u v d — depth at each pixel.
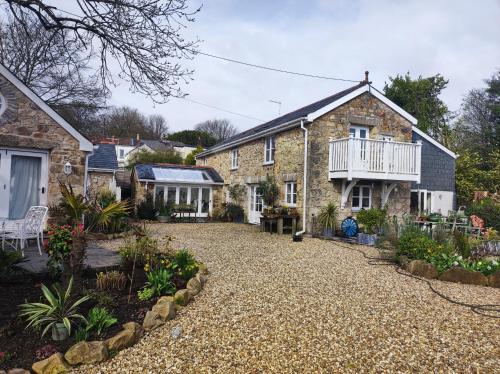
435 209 16.75
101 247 9.12
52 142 9.74
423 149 16.66
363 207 13.98
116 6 6.04
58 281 5.21
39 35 9.02
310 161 13.25
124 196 23.66
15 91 9.20
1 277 5.11
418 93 29.36
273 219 13.87
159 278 5.09
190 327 4.29
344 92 15.00
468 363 3.63
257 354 3.69
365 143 12.96
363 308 5.15
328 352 3.77
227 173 20.67
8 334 3.62
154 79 6.62
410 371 3.45
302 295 5.66
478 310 5.25
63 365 3.20
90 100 19.03
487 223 14.85
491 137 29.09
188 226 16.36
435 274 7.12
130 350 3.67
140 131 53.22
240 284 6.19
